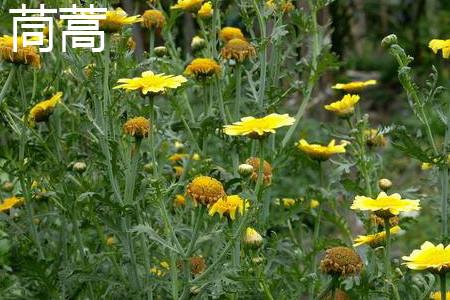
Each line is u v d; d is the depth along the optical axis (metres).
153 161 1.00
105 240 1.10
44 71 1.23
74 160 1.19
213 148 1.46
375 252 1.04
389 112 3.70
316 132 2.23
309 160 1.21
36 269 1.08
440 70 3.63
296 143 1.20
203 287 1.00
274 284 1.07
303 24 1.25
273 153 1.18
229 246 0.96
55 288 1.10
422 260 0.90
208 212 1.00
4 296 1.17
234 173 1.13
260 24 1.19
